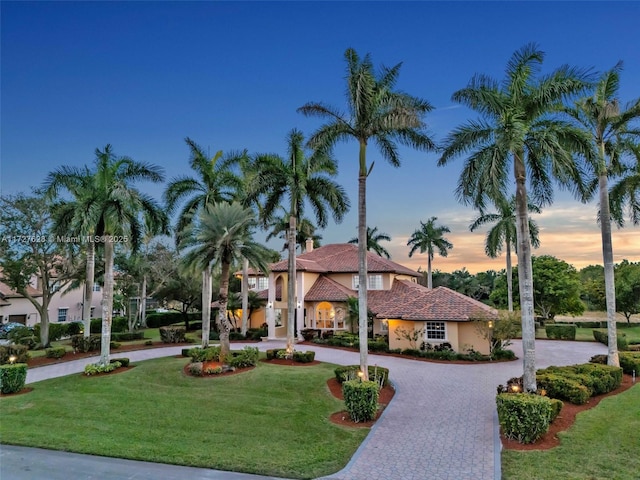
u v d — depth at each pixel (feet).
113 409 45.57
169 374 62.44
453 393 54.03
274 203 81.41
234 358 66.85
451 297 90.89
